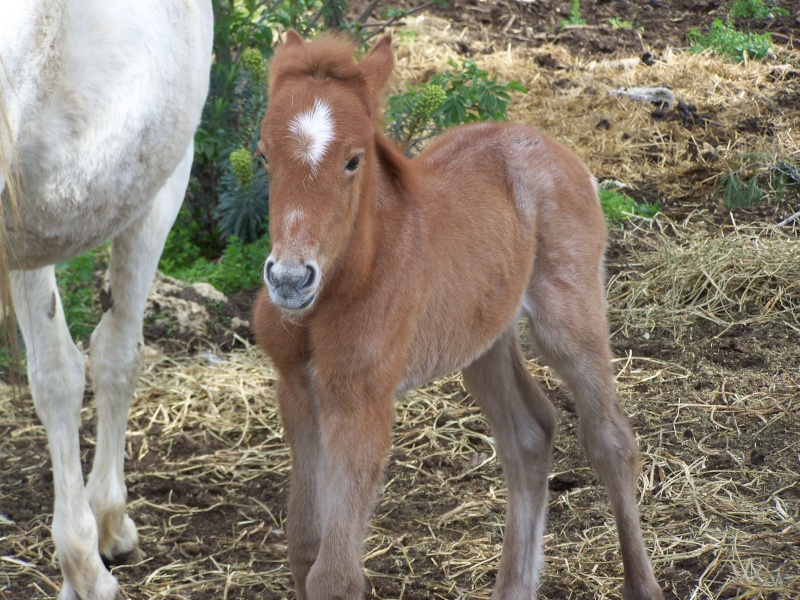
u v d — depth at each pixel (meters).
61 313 3.45
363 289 2.88
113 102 2.87
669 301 5.89
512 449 3.68
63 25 2.68
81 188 2.90
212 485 4.56
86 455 4.84
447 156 3.60
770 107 8.45
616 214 6.86
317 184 2.60
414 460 4.69
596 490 4.38
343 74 2.75
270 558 4.02
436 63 9.30
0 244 2.58
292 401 3.07
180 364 5.58
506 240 3.47
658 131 8.12
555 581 3.79
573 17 10.65
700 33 10.30
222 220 6.78
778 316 5.66
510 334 3.82
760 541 3.87
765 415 4.79
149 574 3.89
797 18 10.46
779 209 6.84
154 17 3.12
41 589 3.75
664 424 4.78
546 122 8.31
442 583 3.80
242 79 6.77
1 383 4.85
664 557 3.82
